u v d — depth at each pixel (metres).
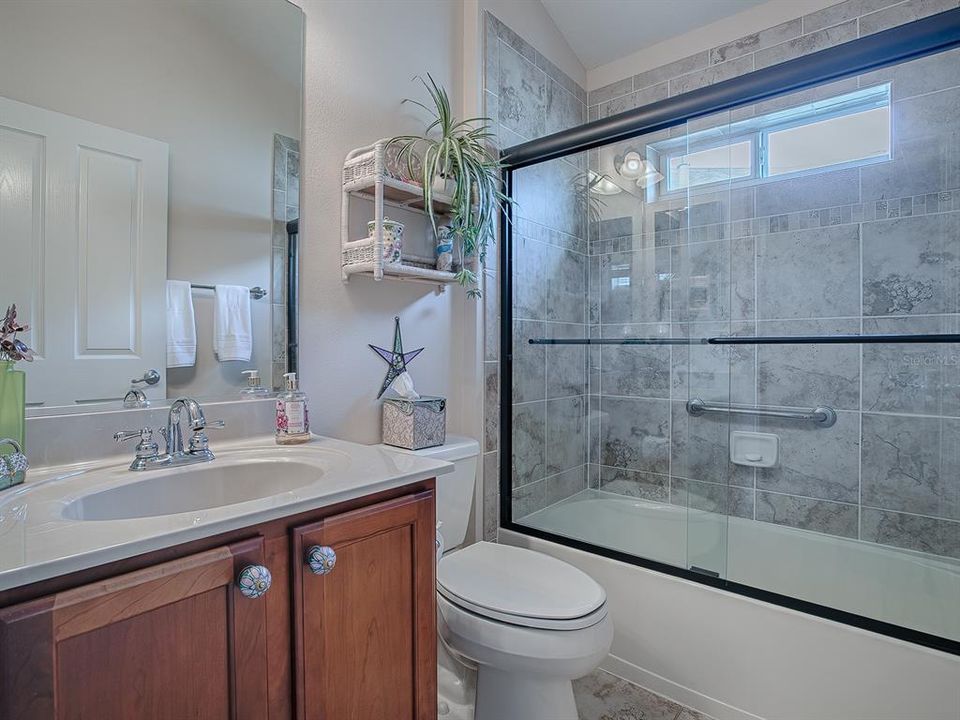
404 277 1.66
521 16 2.28
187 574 0.68
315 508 0.83
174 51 1.21
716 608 1.60
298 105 1.45
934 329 1.90
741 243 2.25
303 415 1.29
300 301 1.46
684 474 2.21
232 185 1.31
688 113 1.79
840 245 2.06
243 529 0.76
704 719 1.58
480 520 2.01
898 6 1.98
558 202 2.37
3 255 0.96
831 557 2.00
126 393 1.12
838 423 2.09
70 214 1.05
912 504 1.94
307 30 1.49
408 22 1.80
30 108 1.00
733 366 2.29
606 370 2.47
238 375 1.32
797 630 1.47
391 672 0.96
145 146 1.16
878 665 1.36
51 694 0.57
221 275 1.29
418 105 1.82
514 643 1.24
